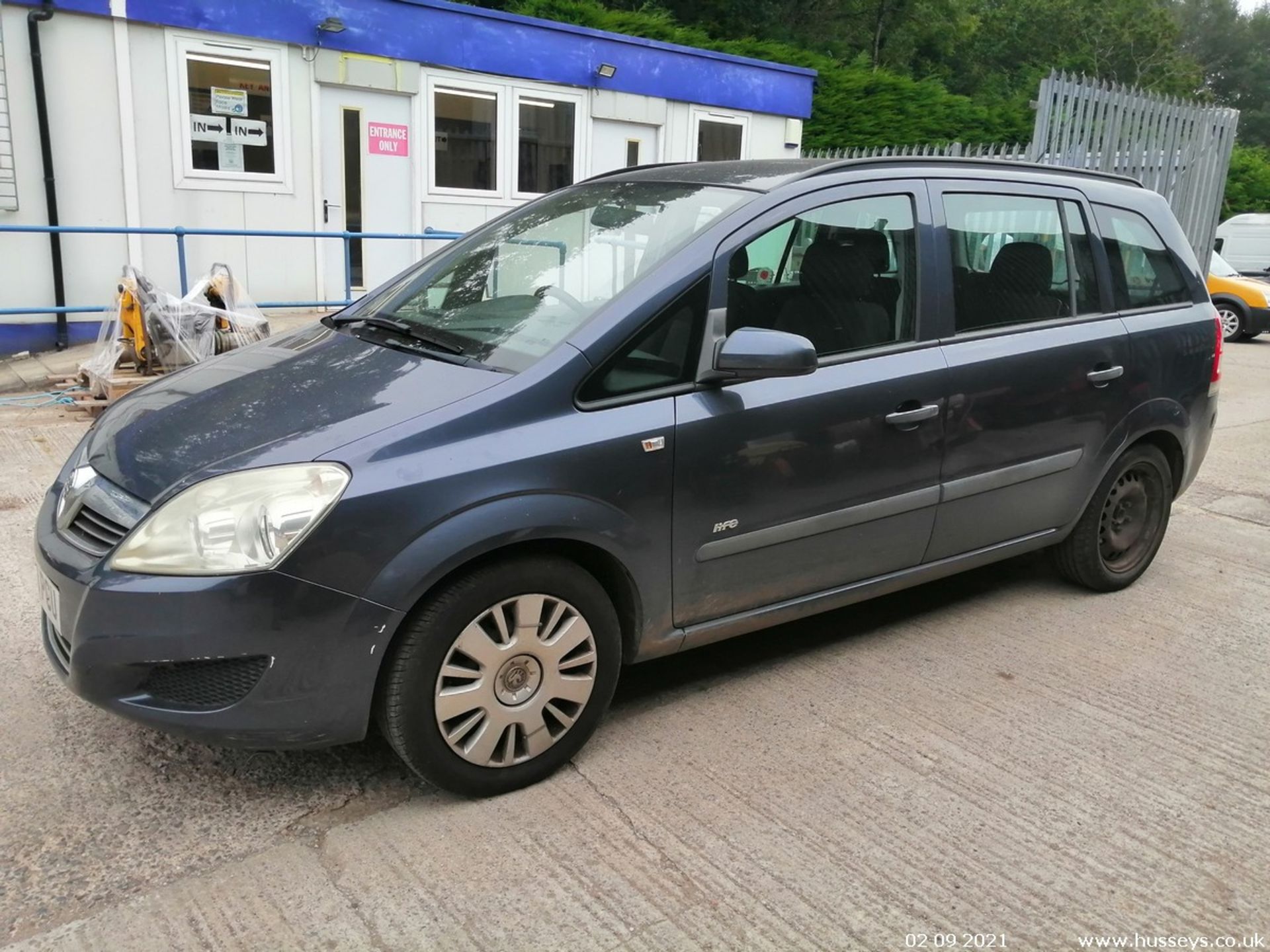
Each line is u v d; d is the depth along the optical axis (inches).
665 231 127.3
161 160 356.2
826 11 1217.4
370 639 99.4
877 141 818.8
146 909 92.9
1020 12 1873.8
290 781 113.4
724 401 120.0
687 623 124.0
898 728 129.3
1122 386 162.7
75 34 332.8
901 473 136.9
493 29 417.1
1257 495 247.8
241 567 95.3
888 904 97.0
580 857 102.0
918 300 139.9
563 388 110.2
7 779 111.9
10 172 328.8
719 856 102.8
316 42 377.1
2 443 235.3
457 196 427.8
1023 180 157.0
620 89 460.8
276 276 390.9
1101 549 172.1
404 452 101.5
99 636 97.4
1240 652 155.9
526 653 109.3
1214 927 95.5
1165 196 452.4
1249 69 2901.1
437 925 92.0
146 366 259.3
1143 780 119.5
